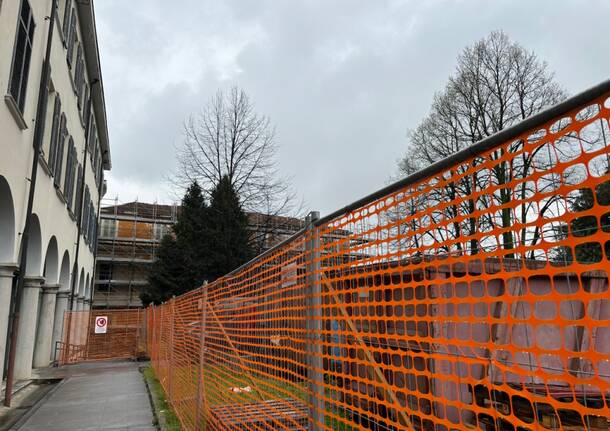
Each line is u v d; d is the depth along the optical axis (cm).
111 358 1962
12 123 848
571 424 253
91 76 2138
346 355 246
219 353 492
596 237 111
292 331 306
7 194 865
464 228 169
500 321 137
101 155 3045
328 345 249
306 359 278
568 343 264
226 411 430
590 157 115
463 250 156
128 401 995
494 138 144
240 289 443
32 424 799
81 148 1977
